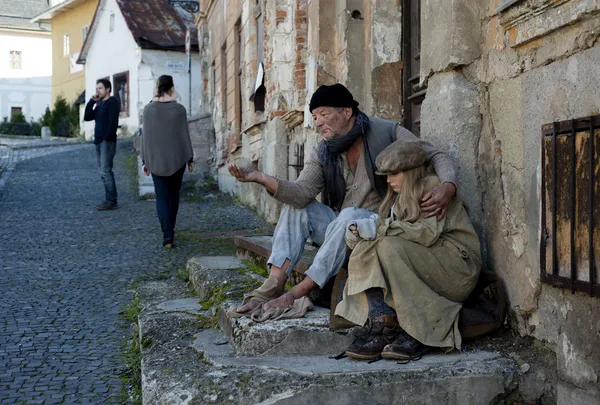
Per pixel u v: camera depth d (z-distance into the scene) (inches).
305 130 276.4
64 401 134.1
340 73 231.6
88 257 279.6
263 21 339.6
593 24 105.3
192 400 107.2
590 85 104.8
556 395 115.6
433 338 118.6
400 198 125.0
